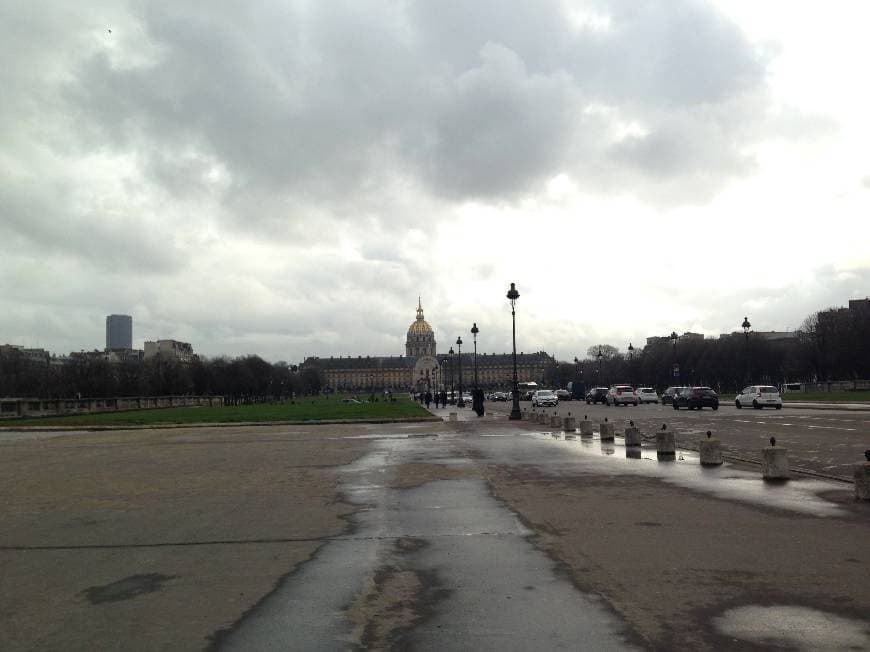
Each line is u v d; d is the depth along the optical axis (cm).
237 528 1188
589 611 719
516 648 627
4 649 650
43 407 6400
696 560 907
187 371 15200
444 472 1869
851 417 4203
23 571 927
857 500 1330
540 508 1295
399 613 726
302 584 837
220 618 723
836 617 694
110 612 750
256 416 5600
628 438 2486
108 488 1714
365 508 1348
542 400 8488
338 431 3841
